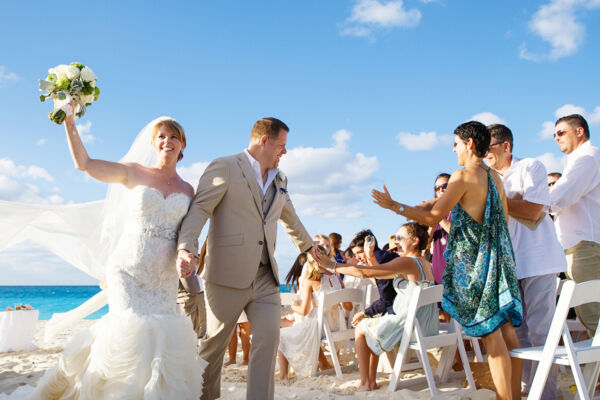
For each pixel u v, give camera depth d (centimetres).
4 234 521
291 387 450
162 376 288
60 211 518
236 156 350
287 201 384
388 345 425
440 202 325
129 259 308
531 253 388
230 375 516
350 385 461
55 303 4334
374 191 334
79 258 516
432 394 399
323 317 509
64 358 300
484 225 320
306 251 404
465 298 317
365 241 546
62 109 287
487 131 337
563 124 440
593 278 417
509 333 337
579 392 287
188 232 309
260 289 337
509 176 414
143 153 365
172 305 320
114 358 283
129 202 321
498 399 306
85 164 301
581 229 426
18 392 337
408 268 443
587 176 416
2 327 725
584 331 534
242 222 332
